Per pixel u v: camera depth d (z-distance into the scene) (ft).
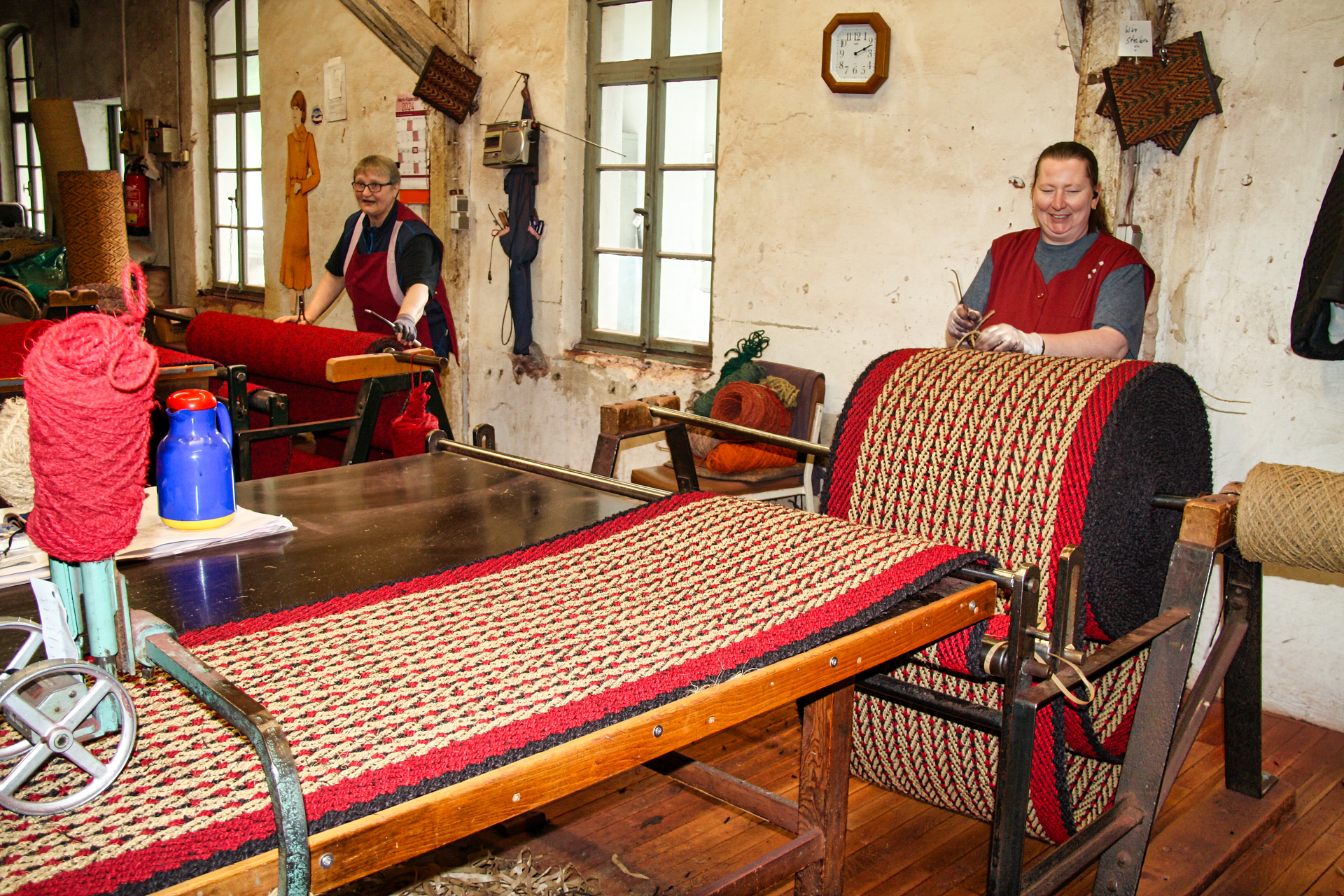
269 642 3.95
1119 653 5.28
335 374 10.17
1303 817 8.00
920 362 6.66
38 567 4.81
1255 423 9.59
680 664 3.68
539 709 3.31
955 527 6.09
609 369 15.69
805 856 5.75
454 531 5.80
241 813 2.75
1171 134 9.64
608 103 15.92
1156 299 10.03
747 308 13.79
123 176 27.48
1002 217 11.24
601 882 6.79
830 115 12.60
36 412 2.76
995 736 6.40
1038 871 5.35
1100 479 5.69
